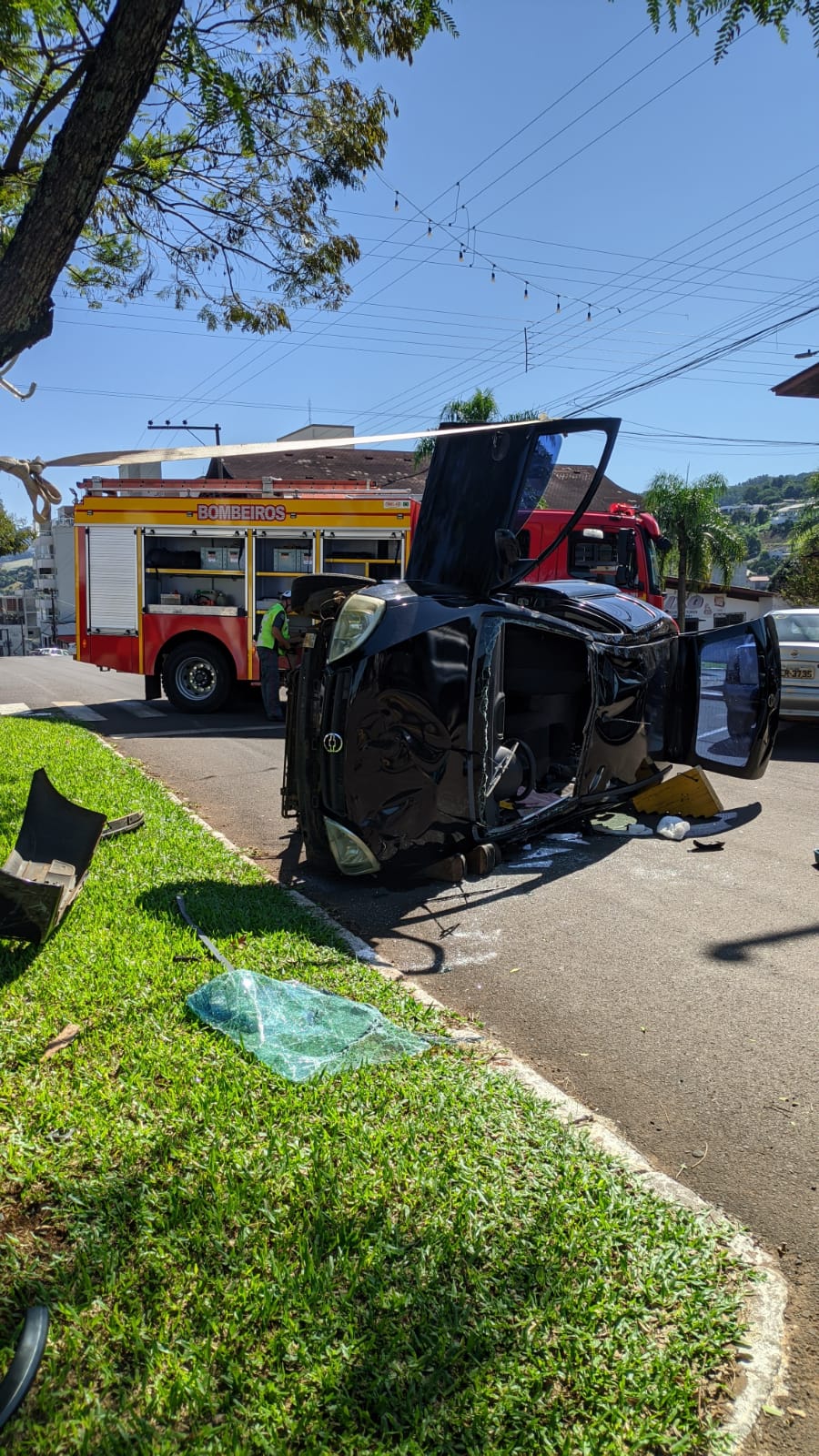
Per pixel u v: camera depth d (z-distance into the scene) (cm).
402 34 570
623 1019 399
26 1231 249
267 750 1016
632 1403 204
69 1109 299
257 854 633
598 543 1270
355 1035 360
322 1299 225
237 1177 267
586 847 669
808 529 3173
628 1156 295
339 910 532
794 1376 219
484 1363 210
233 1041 346
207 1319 217
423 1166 278
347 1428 193
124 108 274
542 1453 191
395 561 1281
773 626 784
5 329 285
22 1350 201
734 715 763
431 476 677
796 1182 291
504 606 609
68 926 456
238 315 810
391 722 541
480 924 513
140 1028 354
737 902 550
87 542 1268
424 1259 240
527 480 655
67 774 809
